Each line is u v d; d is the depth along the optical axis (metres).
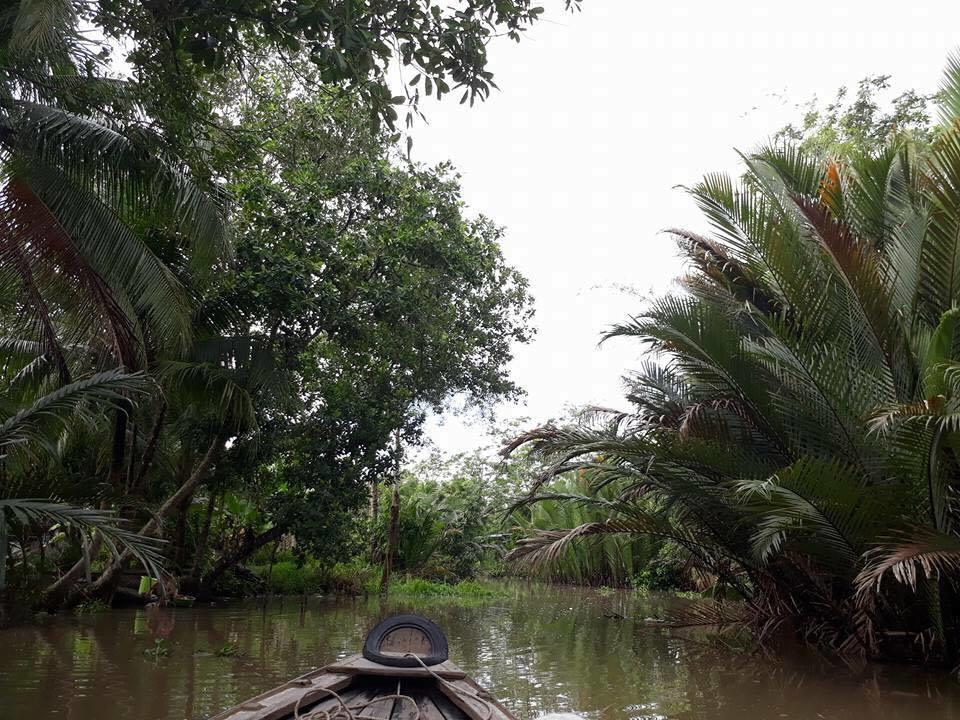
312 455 17.38
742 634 12.96
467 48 6.04
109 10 7.00
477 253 17.11
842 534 9.70
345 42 5.76
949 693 8.25
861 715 7.14
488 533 30.59
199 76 7.81
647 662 9.95
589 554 27.95
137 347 10.77
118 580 14.05
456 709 4.82
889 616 10.52
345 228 16.12
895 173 11.94
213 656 9.08
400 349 17.30
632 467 12.34
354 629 12.34
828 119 16.58
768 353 10.20
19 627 11.09
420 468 31.61
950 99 11.35
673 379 12.78
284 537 23.94
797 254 10.45
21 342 12.83
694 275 13.49
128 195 9.90
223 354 13.72
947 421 8.07
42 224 9.32
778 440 11.02
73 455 15.21
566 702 7.23
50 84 9.30
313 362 17.36
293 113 15.04
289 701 4.58
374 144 15.79
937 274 10.10
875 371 10.14
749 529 11.38
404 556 27.30
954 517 9.75
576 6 6.25
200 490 18.88
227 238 10.65
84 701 6.46
